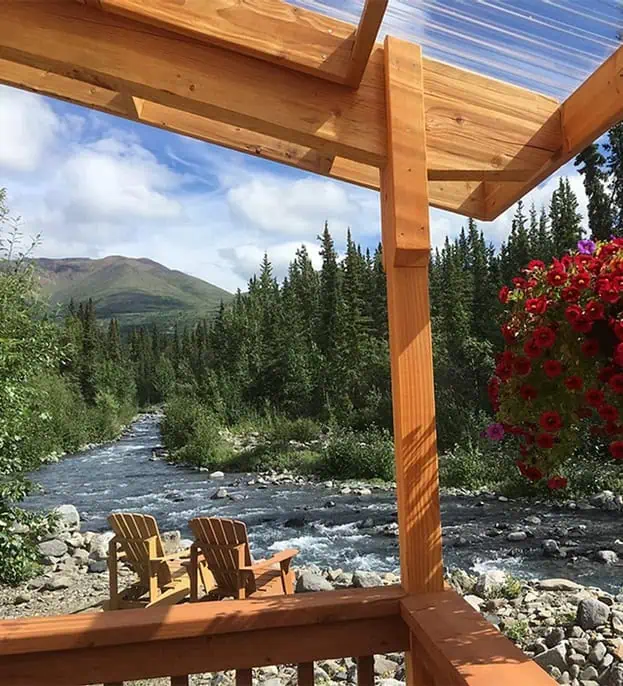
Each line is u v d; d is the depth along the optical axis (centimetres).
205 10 194
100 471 1706
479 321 2158
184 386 3256
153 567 517
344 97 208
